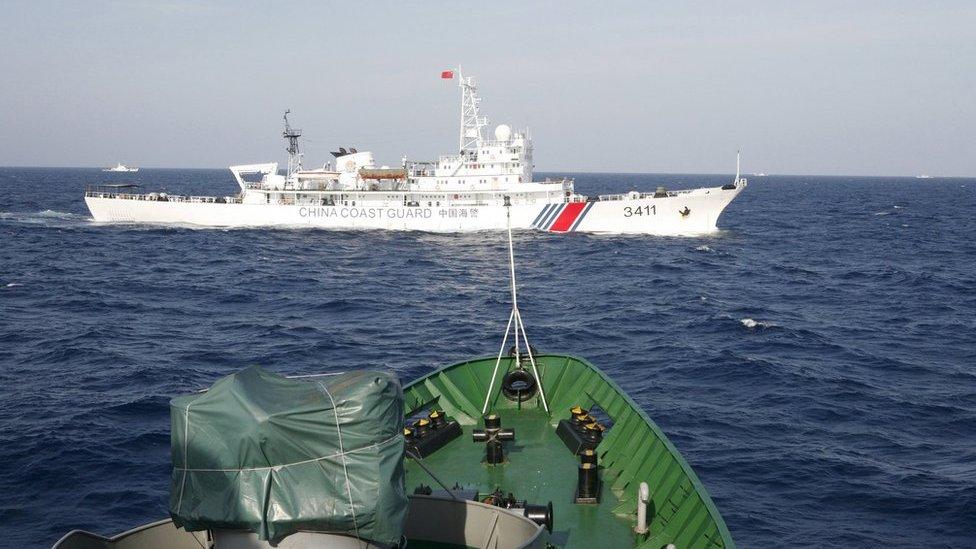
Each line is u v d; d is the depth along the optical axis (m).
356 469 10.59
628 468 17.48
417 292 65.50
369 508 10.53
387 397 10.86
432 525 13.31
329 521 10.52
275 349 44.88
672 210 102.50
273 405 10.62
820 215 168.88
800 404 35.03
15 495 25.05
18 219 122.38
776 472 27.30
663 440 17.05
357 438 10.62
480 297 63.22
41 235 103.00
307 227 107.81
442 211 103.06
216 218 111.31
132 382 37.31
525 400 22.34
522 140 102.50
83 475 26.52
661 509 15.54
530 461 18.81
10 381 37.19
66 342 45.06
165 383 37.22
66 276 71.12
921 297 66.00
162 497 25.23
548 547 14.48
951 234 128.12
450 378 22.70
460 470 18.36
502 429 18.97
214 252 89.38
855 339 49.25
